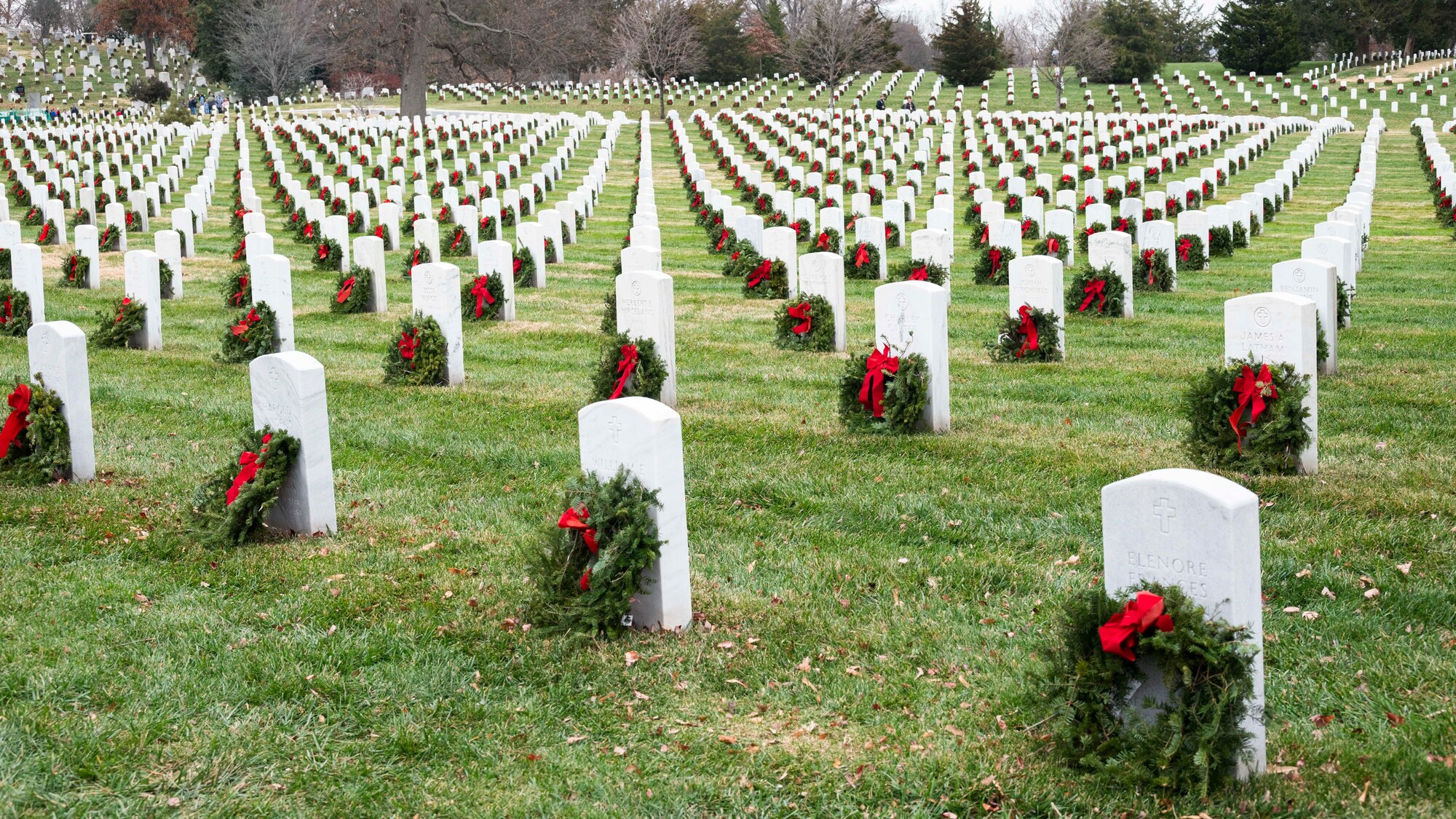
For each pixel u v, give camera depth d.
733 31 95.31
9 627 7.48
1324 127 60.59
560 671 6.87
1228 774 5.41
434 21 80.56
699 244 29.84
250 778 5.77
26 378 15.27
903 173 46.56
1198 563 5.34
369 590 8.09
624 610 7.13
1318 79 88.69
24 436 10.71
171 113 67.75
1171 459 10.67
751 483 10.43
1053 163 49.44
